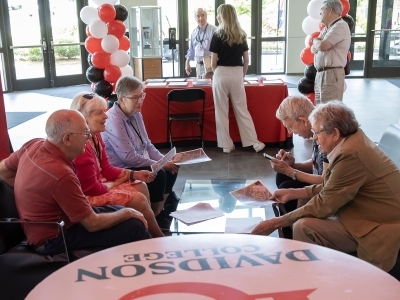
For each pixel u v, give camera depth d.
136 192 2.82
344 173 2.28
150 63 10.23
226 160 5.23
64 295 1.50
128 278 1.59
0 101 2.93
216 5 11.30
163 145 5.76
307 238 2.35
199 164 5.09
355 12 10.96
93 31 5.95
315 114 2.38
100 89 6.09
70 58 10.87
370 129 6.35
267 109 5.60
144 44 10.11
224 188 3.26
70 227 2.37
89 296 1.49
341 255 1.73
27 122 7.14
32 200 2.27
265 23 11.61
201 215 2.75
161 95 5.58
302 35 11.59
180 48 11.38
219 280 1.56
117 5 6.28
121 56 6.20
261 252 1.76
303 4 11.41
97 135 2.98
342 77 5.27
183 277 1.59
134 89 3.31
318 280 1.55
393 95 8.88
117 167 3.31
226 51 5.26
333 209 2.31
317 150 2.95
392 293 1.47
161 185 3.36
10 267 2.31
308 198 2.66
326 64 5.25
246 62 5.48
